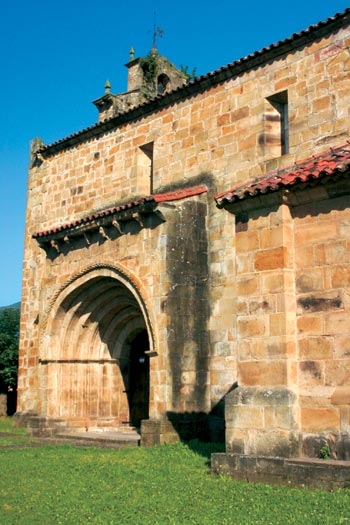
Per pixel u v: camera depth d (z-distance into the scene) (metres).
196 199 17.56
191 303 16.75
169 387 15.86
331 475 9.34
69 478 11.43
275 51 16.77
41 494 10.09
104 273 18.22
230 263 16.92
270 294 10.95
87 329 20.36
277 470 10.04
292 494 9.12
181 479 10.79
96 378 20.39
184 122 19.12
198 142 18.58
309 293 10.71
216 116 18.20
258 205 11.30
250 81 17.44
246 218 11.52
